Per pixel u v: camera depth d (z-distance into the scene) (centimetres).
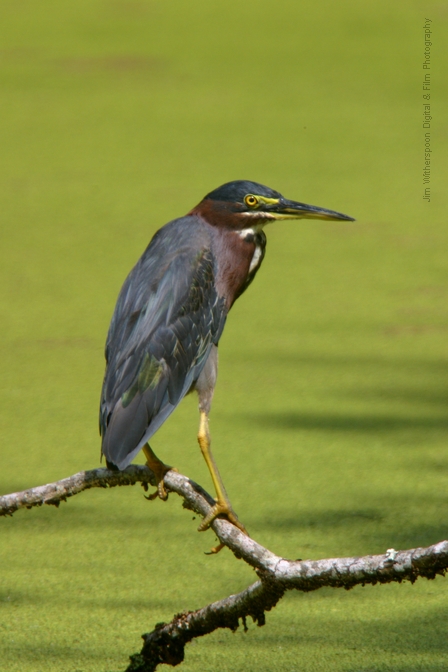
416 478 916
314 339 1230
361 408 1062
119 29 2895
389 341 1220
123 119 2200
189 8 3097
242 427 1023
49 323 1282
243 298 1362
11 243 1551
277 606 738
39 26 2936
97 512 878
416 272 1438
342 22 2889
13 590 752
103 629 701
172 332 641
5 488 892
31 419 1039
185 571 779
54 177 1850
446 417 1043
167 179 1823
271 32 2828
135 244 1540
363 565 473
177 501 902
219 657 670
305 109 2252
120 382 617
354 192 1756
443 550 443
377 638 688
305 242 1580
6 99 2339
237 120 2178
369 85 2403
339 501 877
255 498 882
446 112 2223
